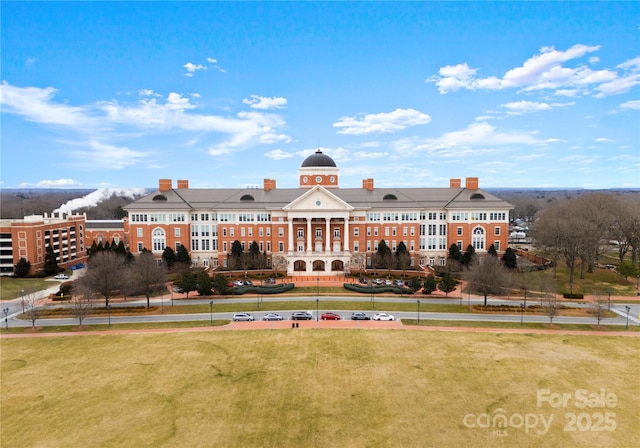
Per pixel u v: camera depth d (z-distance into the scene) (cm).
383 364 4731
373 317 6538
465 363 4762
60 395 4072
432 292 8362
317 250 10819
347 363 4756
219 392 4100
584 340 5559
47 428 3512
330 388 4169
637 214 9675
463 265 9656
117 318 6675
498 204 10575
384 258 9944
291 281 9300
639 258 10694
